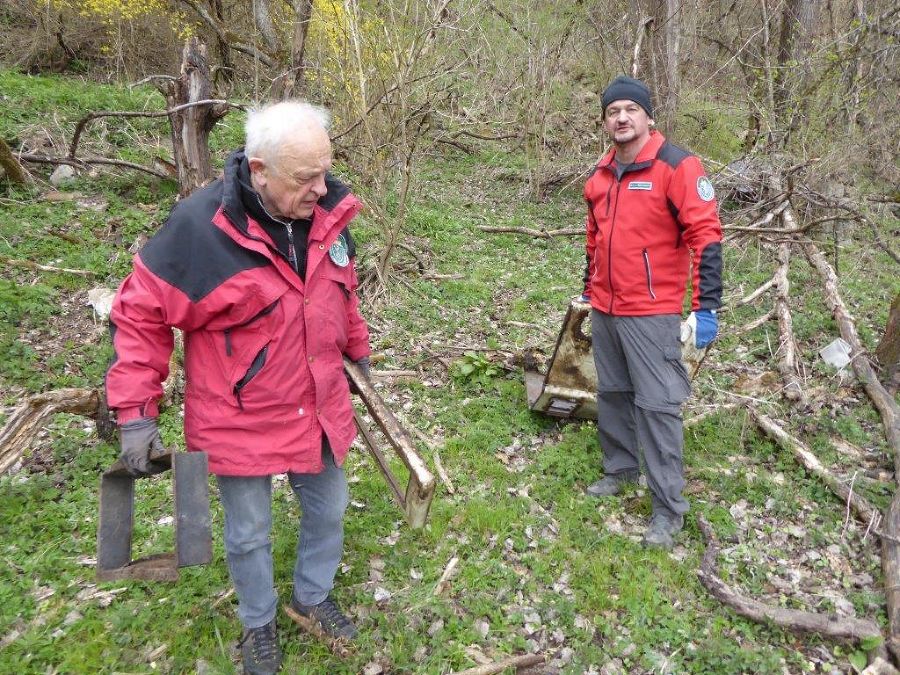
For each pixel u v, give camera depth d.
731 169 7.98
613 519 3.59
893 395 4.80
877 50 7.24
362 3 6.46
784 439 4.09
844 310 5.70
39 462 3.74
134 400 2.11
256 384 2.21
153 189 7.20
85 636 2.75
